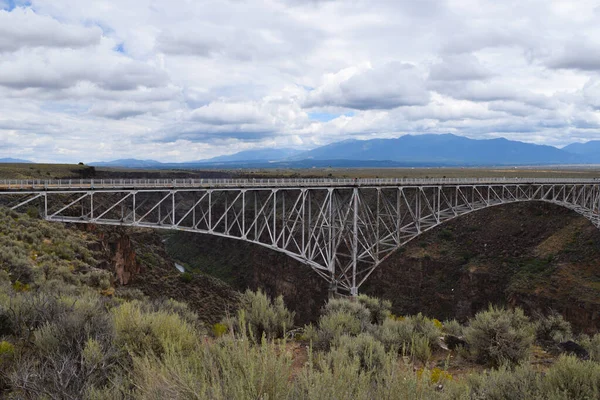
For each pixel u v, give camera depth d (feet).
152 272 175.63
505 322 36.83
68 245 100.37
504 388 21.30
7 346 21.35
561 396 19.40
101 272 92.38
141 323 23.84
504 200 158.20
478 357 35.55
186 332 24.59
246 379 12.32
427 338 38.47
